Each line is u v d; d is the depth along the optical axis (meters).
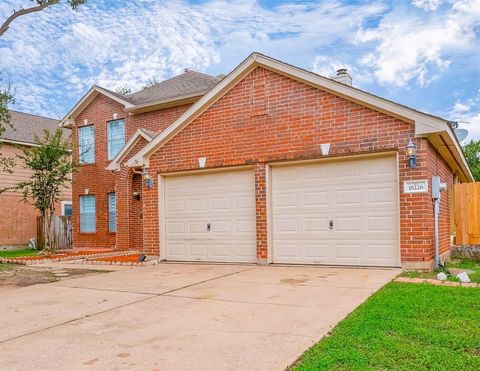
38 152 15.47
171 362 3.90
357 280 7.68
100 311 6.03
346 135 9.35
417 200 8.58
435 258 8.96
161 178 12.02
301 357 3.91
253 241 10.61
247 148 10.55
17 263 12.77
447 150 10.09
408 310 5.30
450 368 3.52
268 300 6.30
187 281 8.29
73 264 12.21
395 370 3.51
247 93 10.61
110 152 18.88
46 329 5.17
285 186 10.23
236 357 3.97
